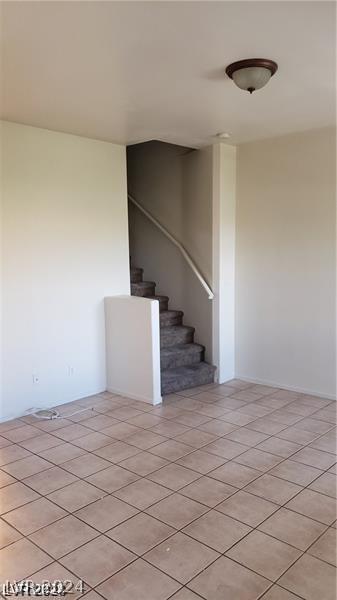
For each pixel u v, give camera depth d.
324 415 3.99
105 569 2.13
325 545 2.28
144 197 5.65
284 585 2.02
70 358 4.36
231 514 2.55
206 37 2.27
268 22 2.12
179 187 5.21
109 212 4.60
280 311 4.64
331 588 2.00
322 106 3.44
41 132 3.97
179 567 2.13
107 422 3.88
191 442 3.47
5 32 2.20
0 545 2.30
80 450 3.36
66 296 4.27
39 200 4.00
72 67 2.63
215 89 3.03
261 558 2.19
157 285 5.64
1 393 3.87
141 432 3.67
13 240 3.84
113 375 4.64
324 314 4.33
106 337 4.66
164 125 3.94
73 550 2.26
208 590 1.99
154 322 4.21
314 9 2.00
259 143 4.59
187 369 4.86
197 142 4.62
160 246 5.55
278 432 3.64
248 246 4.82
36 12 2.01
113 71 2.71
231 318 5.01
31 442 3.50
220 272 4.82
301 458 3.20
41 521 2.50
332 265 4.21
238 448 3.36
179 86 2.96
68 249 4.25
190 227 5.12
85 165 4.35
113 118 3.70
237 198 4.86
